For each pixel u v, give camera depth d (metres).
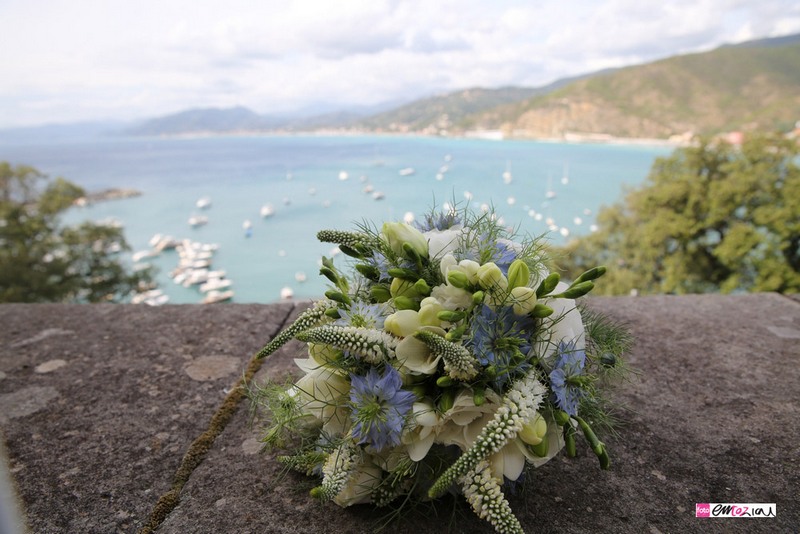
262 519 1.16
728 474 1.31
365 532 1.11
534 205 92.81
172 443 1.48
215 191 147.00
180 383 1.83
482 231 1.23
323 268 1.20
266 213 105.44
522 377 1.03
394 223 1.13
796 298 2.67
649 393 1.72
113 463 1.39
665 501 1.21
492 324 1.02
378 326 1.08
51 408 1.68
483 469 0.97
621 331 1.38
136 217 109.81
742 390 1.74
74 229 28.33
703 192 21.62
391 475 1.09
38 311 2.59
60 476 1.33
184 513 1.18
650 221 23.56
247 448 1.43
